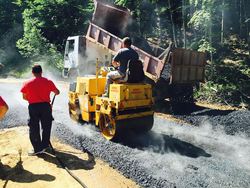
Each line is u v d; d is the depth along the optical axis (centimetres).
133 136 749
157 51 1225
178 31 2114
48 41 2352
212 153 650
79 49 1413
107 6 1302
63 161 595
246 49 1836
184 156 623
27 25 2388
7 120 866
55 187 489
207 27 1638
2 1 2905
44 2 2356
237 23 2116
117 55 696
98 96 767
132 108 691
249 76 1455
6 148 657
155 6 1923
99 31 1223
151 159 595
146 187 499
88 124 830
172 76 1030
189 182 498
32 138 620
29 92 608
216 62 1678
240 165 580
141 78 707
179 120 973
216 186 487
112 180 522
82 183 501
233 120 923
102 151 633
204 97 1284
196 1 1472
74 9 2392
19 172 541
